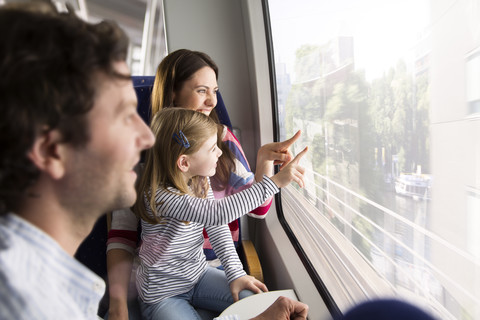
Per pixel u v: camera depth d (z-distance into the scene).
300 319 0.85
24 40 0.36
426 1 0.61
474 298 0.53
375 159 0.84
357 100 0.92
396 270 0.77
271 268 1.66
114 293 1.19
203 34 2.15
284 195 1.89
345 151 1.04
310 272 1.21
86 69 0.39
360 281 0.96
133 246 1.29
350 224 1.03
